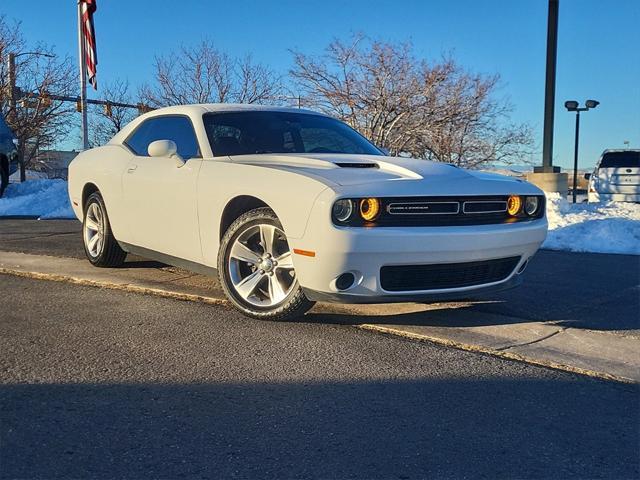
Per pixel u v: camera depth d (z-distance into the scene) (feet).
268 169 14.12
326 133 18.43
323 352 12.74
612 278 21.42
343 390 10.93
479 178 14.65
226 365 11.96
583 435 9.50
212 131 16.92
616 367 12.36
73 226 33.86
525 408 10.39
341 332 14.06
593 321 15.60
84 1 52.60
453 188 13.55
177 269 20.72
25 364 11.87
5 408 9.99
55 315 15.12
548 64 46.62
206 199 15.35
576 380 11.67
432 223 13.21
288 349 12.87
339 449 8.90
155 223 17.39
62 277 19.13
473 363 12.37
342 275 12.77
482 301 17.38
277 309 14.24
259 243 14.69
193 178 15.85
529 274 22.07
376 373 11.71
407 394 10.82
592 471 8.48
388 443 9.11
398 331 14.20
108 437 9.11
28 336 13.51
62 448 8.78
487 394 10.91
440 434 9.42
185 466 8.38
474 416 10.05
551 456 8.86
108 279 18.85
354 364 12.14
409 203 12.92
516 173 64.44
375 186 12.85
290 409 10.14
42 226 33.81
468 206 13.62
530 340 13.87
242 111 18.02
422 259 12.89
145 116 19.90
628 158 53.52
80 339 13.34
